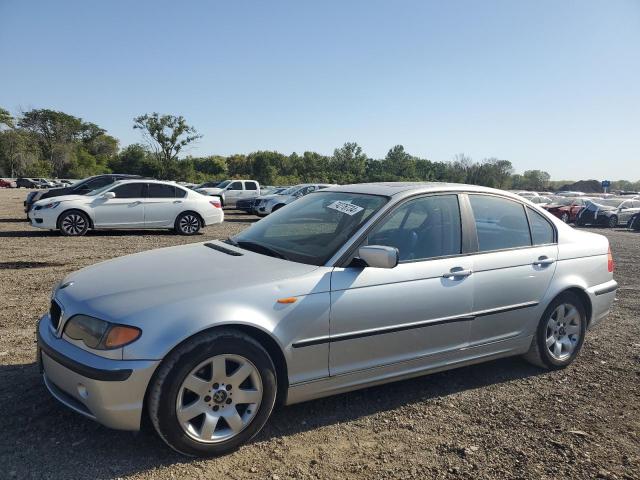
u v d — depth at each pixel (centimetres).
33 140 10931
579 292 473
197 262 361
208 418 297
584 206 2869
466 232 411
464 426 356
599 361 496
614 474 303
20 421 332
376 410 376
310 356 332
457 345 399
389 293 359
